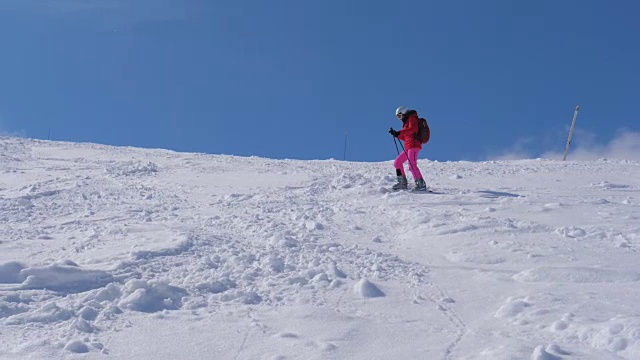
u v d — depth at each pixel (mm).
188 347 4734
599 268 6406
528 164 17938
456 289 6250
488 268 6910
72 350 4605
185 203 11477
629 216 9273
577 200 10875
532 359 4195
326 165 17156
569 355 4273
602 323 4758
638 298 5535
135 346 4742
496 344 4625
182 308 5605
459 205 10664
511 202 10703
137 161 16797
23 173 15062
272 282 6391
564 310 5227
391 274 6785
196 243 7734
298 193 12180
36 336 4852
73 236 8562
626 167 16875
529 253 7266
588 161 19109
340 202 11242
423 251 7883
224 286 6211
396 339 4844
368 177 13641
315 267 6879
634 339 4352
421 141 12094
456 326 5141
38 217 10094
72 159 17875
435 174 14992
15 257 7305
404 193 11633
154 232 8508
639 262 6773
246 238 8398
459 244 7926
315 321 5273
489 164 18031
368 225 9492
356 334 4973
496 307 5605
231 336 4953
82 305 5480
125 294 5730
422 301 5852
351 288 6246
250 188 12922
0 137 22234
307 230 8953
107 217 10023
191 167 16219
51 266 6141
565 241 7812
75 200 11664
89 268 6609
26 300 5605
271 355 4586
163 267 6754
